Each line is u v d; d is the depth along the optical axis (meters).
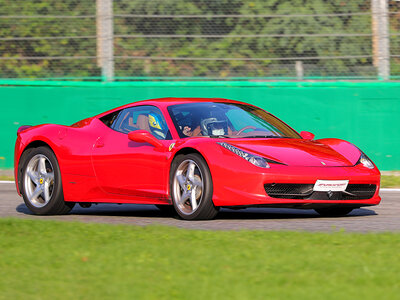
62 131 27.64
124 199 25.81
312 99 43.28
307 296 11.52
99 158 26.25
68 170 26.95
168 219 24.77
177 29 44.16
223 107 27.05
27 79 45.03
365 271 13.42
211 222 23.41
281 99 43.50
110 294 11.89
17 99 45.00
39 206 27.47
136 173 25.27
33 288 12.52
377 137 42.84
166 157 24.34
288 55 43.44
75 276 13.44
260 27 43.62
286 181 22.72
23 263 14.83
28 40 44.88
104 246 16.67
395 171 42.59
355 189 24.12
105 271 13.80
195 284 12.50
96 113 44.72
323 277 12.98
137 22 44.22
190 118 25.72
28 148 28.56
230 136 25.42
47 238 18.06
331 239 17.34
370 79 43.03
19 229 19.39
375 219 24.56
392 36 42.78
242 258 14.91
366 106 42.88
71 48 44.62
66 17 44.38
